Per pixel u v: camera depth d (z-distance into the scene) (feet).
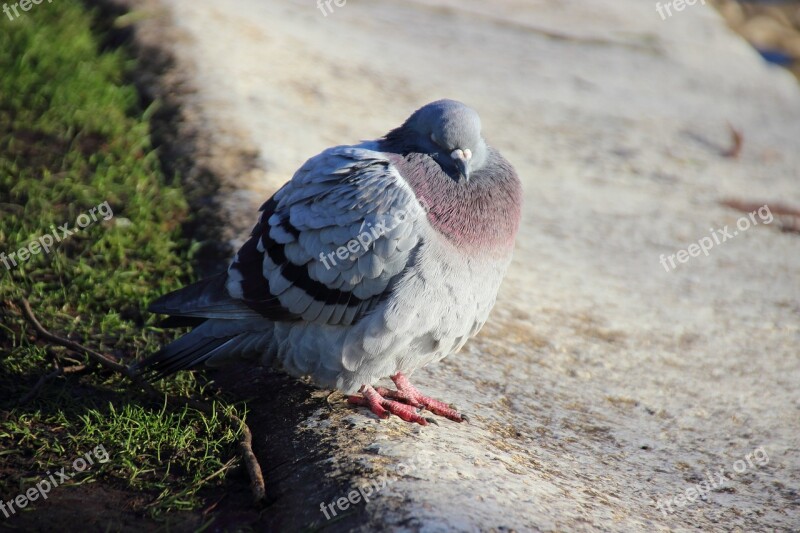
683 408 33.99
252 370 31.12
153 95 52.70
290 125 51.34
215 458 26.45
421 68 68.59
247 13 68.08
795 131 70.03
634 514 25.76
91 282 35.35
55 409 28.22
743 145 65.10
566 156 58.34
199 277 36.81
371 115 57.21
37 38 56.49
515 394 32.01
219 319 27.86
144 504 24.81
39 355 30.40
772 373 37.73
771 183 59.47
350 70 63.67
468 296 26.96
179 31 59.82
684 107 70.74
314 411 27.99
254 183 42.93
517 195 28.43
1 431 27.04
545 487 25.38
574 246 46.93
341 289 26.25
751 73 81.46
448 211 26.58
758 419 33.86
